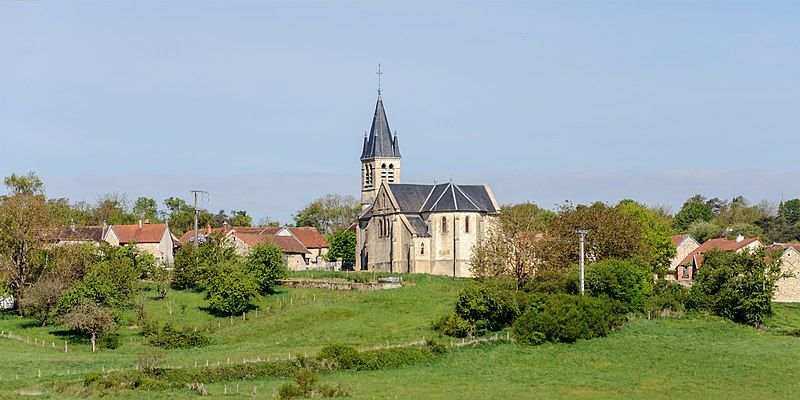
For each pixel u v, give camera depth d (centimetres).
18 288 14075
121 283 13300
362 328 12319
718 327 12744
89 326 11769
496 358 10888
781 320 13800
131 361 10438
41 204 14662
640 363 10744
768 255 14338
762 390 9519
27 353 11219
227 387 9175
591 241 14600
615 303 12788
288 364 10000
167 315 13462
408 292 14550
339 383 9375
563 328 11644
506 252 14700
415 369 10350
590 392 9375
